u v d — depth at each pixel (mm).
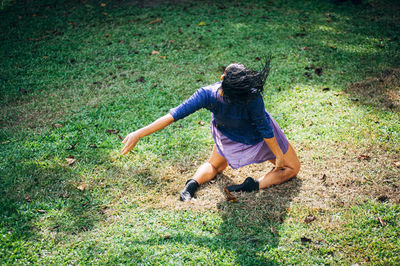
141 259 3094
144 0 8969
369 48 6770
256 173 4145
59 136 4562
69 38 7195
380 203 3656
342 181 3941
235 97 2994
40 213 3527
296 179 3988
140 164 4188
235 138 3469
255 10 8422
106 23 7809
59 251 3158
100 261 3082
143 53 6625
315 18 8047
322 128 4707
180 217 3529
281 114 5012
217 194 3824
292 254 3164
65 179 3938
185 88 5613
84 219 3486
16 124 4805
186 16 8078
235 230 3396
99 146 4414
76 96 5430
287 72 6004
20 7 8570
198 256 3119
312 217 3490
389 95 5340
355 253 3164
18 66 6234
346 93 5426
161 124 3193
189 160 4273
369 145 4410
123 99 5336
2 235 3244
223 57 6469
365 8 8562
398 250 3168
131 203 3695
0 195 3689
